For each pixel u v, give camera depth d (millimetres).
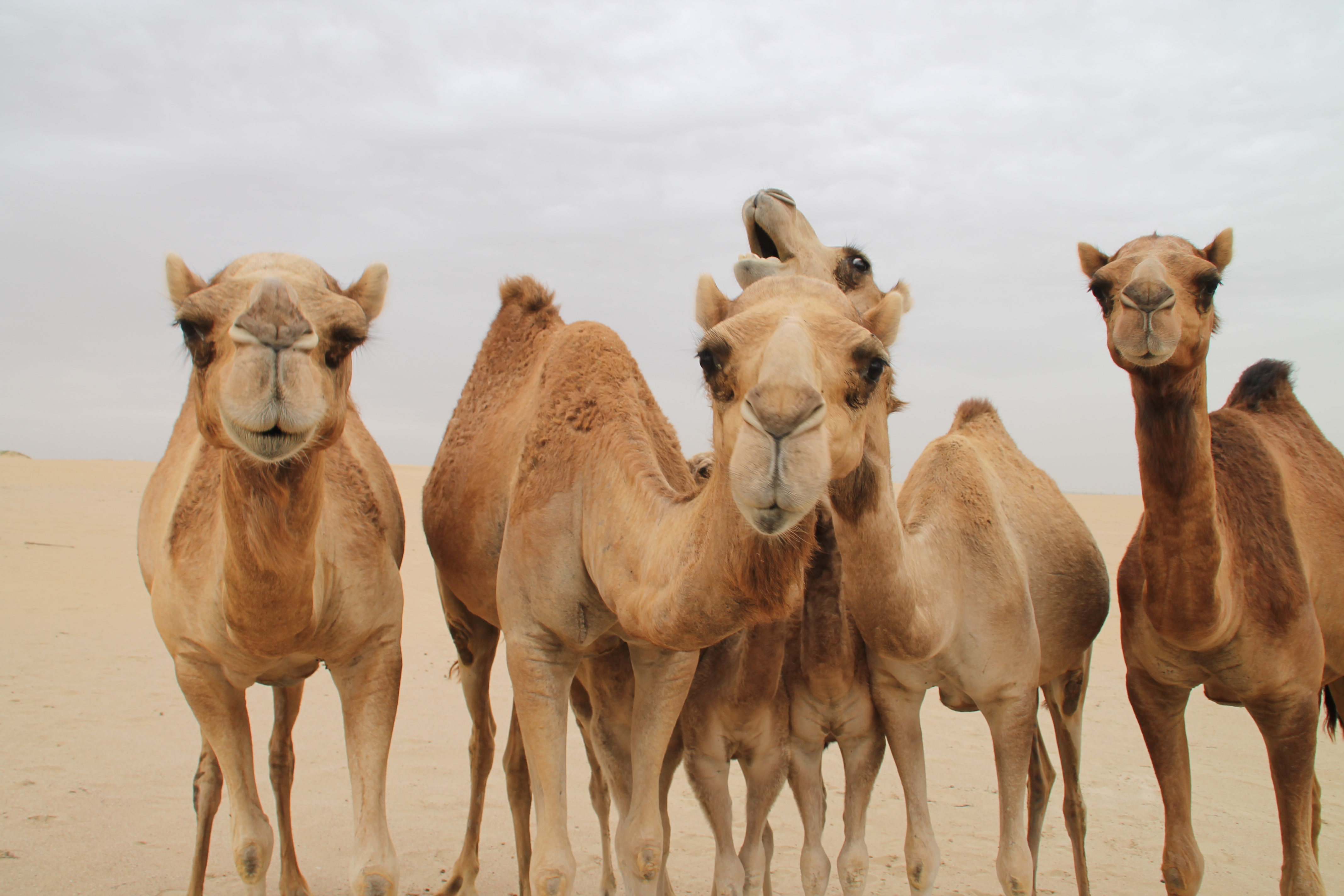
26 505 30781
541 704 4621
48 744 8250
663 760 5875
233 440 3396
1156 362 4430
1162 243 4906
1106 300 4957
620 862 4516
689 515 3736
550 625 4656
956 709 5781
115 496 38094
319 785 8008
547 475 4754
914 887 5062
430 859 6605
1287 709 5145
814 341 3164
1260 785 8922
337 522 4660
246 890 4453
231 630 4086
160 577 4711
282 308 3189
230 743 4566
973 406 7102
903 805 8180
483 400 6273
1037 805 6648
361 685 4715
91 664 11773
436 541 6219
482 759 6242
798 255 6066
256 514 3770
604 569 4242
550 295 6508
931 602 4902
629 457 4383
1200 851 6402
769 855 6199
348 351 3900
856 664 5273
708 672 5273
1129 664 5555
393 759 8906
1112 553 24469
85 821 6512
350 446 5281
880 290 6484
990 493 5543
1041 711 11922
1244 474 5445
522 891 5953
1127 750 10156
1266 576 5129
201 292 3627
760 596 3361
